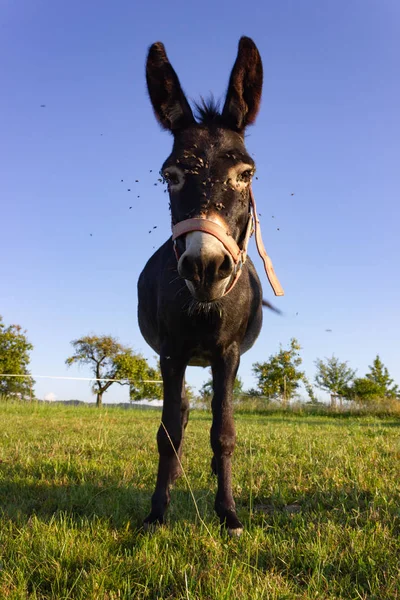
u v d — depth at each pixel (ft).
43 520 9.48
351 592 6.91
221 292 8.70
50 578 7.22
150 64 10.16
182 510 10.43
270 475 13.32
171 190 9.34
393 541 8.40
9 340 116.16
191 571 7.27
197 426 31.99
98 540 8.55
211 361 10.78
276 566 7.75
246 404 64.23
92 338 132.05
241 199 9.18
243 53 9.95
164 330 10.53
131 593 6.89
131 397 132.67
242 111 10.05
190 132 9.52
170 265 10.40
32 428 27.63
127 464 15.33
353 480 12.33
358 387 110.83
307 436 23.67
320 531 8.93
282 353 99.35
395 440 21.80
